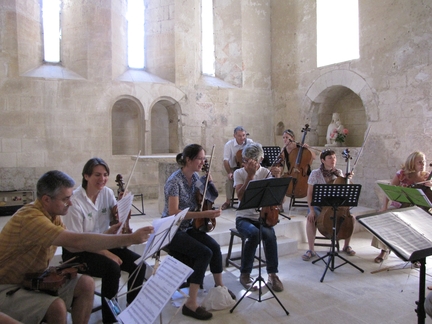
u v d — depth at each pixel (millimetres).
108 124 7383
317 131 7922
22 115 6738
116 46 7617
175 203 3178
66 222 2834
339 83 7105
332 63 7406
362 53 6641
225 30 8625
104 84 7324
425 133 5652
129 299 2881
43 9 7414
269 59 8758
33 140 6824
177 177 3268
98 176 2920
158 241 2240
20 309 2113
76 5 7281
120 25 7754
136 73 7938
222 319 3020
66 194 2236
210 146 8203
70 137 7094
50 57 7508
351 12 7297
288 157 5879
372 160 6512
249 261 3625
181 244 3115
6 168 6656
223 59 8672
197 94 8078
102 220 3092
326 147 7422
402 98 5980
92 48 7230
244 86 8492
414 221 2395
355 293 3537
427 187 4125
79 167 7176
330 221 4352
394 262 4422
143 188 7730
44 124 6895
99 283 3668
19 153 6734
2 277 2199
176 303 3252
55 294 2209
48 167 6945
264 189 3113
